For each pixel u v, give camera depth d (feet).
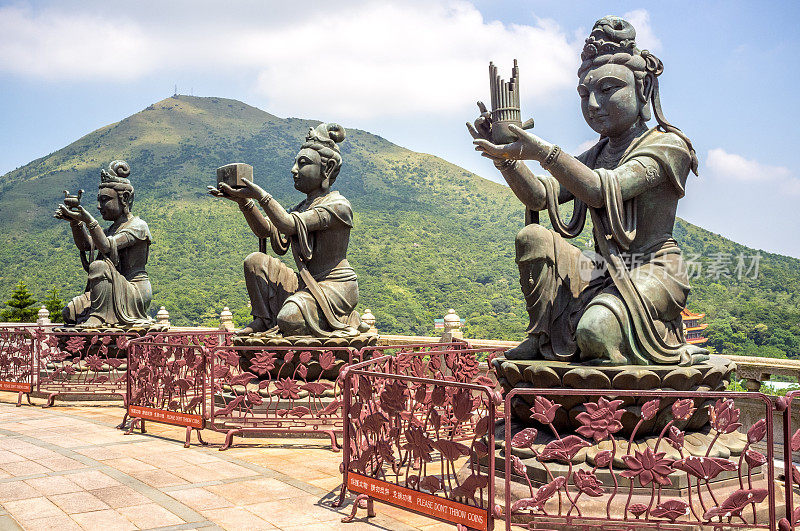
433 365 28.96
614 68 22.09
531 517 16.35
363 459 18.58
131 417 29.99
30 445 27.09
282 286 34.91
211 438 28.81
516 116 21.74
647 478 15.98
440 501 16.65
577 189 20.85
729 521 16.08
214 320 136.87
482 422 16.11
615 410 16.16
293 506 19.71
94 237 42.60
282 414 27.73
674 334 21.45
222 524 18.10
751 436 15.96
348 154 354.13
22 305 120.06
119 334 38.45
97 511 19.01
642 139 22.18
